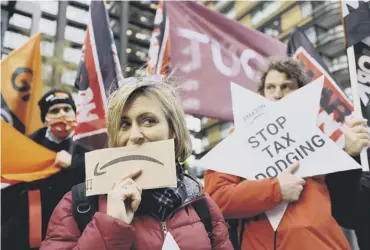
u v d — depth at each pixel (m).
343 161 1.67
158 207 1.21
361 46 1.95
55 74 10.70
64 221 1.16
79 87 2.52
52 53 10.74
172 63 3.13
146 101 1.26
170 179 1.15
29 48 2.78
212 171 1.83
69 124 2.74
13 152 2.49
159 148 1.18
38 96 2.78
